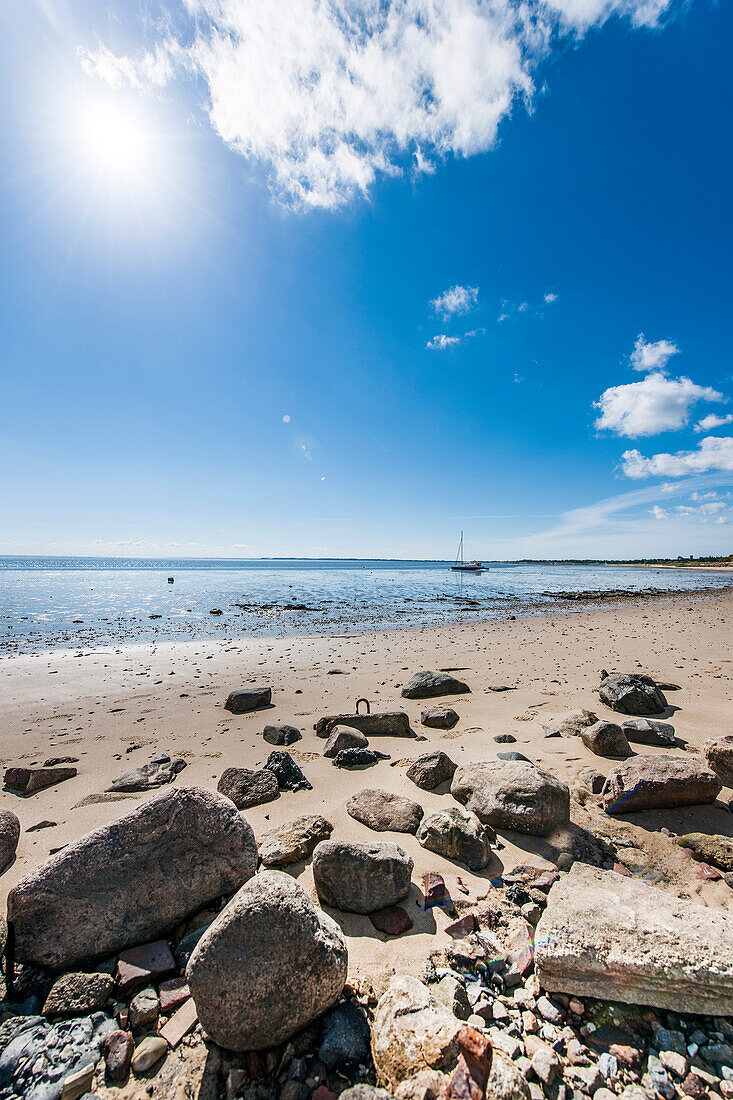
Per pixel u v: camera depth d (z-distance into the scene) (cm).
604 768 571
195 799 385
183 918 344
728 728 696
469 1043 225
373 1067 234
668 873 378
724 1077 228
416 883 380
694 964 262
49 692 986
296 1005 250
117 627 2016
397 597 3612
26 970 300
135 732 744
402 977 276
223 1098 227
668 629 1886
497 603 3303
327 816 479
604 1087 226
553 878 378
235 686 1026
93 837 349
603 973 269
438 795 526
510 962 298
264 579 5512
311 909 287
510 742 664
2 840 389
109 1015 275
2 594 3275
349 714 736
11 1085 231
